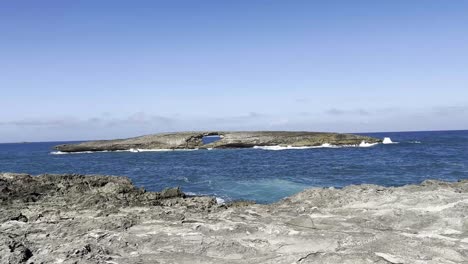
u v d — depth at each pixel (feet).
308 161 156.35
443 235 32.17
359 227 35.01
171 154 231.91
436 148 220.84
